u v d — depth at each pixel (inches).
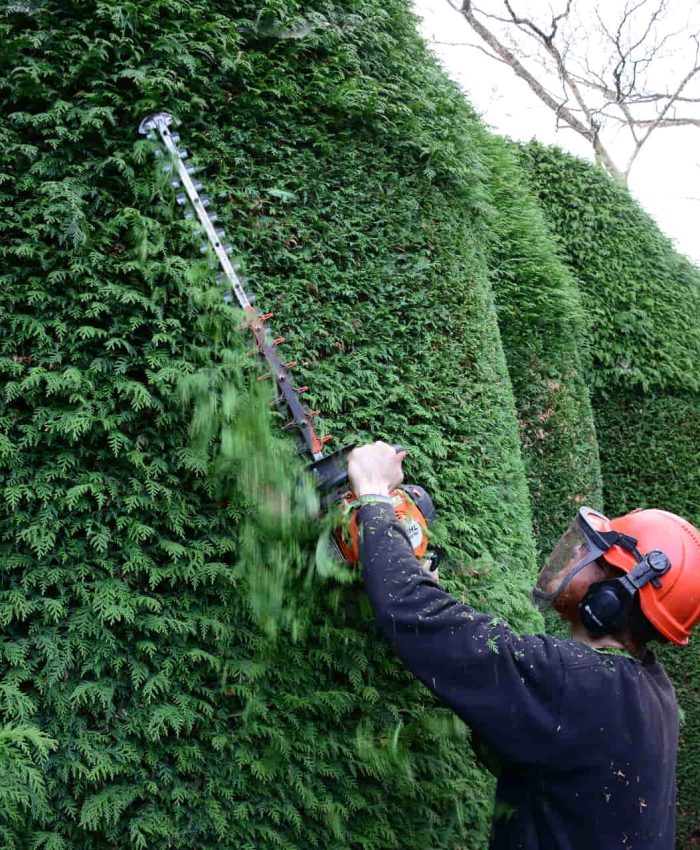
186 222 79.6
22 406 76.9
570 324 175.8
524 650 55.0
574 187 208.1
